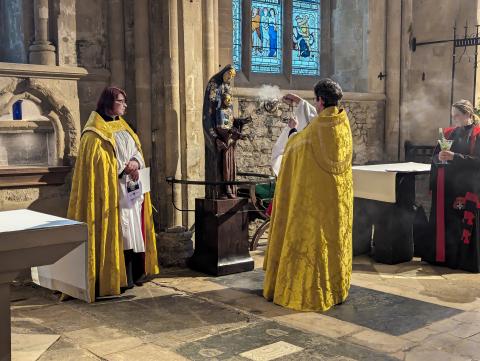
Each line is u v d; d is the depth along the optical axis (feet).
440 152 18.20
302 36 28.22
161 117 19.38
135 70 19.19
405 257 19.72
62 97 17.62
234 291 16.05
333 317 13.69
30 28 18.02
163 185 19.54
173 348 11.68
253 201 20.11
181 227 19.49
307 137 14.35
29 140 17.83
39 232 8.68
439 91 27.76
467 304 14.75
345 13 28.58
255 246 21.54
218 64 21.27
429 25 27.89
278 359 11.09
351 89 28.63
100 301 15.14
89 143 15.42
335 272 14.58
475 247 18.11
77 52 18.22
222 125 17.72
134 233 16.25
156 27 19.10
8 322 8.94
